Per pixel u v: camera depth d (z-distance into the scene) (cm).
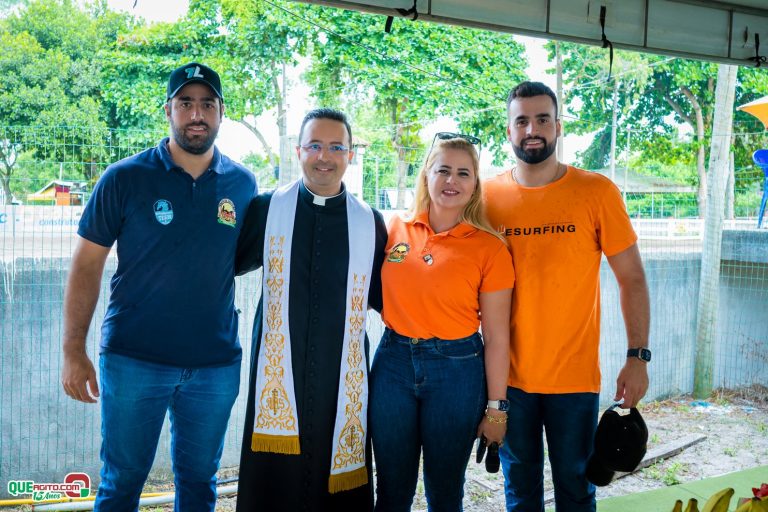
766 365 684
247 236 273
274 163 1576
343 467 265
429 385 250
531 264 269
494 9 294
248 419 266
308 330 262
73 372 250
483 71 1806
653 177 2258
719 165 689
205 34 1638
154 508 407
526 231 271
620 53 2103
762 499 198
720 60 340
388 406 256
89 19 1727
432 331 251
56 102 1545
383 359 261
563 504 279
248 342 479
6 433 429
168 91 259
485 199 283
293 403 260
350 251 267
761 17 342
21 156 473
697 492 398
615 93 1612
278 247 264
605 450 259
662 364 688
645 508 375
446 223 262
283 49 1631
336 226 267
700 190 2100
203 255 255
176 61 1617
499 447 264
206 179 258
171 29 1639
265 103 1644
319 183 262
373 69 1669
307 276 263
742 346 708
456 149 257
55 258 441
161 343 253
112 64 1602
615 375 631
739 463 508
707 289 690
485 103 1766
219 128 260
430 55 1748
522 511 283
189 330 256
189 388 262
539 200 271
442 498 257
